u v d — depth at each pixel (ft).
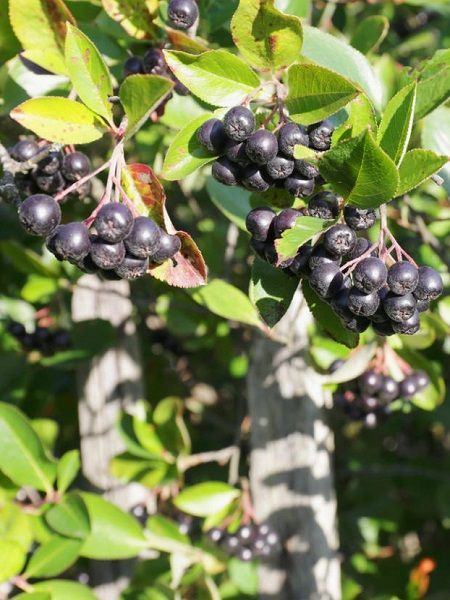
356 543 2.29
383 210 0.83
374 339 1.41
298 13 1.15
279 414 1.57
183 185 1.94
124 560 1.88
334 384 1.41
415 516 2.46
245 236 1.85
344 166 0.79
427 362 1.44
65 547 1.31
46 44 1.06
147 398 2.29
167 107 1.17
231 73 0.90
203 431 2.68
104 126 0.90
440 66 1.00
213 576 1.92
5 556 1.24
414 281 0.79
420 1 1.56
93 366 1.83
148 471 1.65
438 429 2.75
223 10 1.21
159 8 1.11
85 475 1.87
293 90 0.85
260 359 1.57
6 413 1.37
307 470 1.58
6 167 0.94
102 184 1.51
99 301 1.81
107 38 1.26
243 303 1.38
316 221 0.80
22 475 1.36
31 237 2.12
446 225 1.78
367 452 2.46
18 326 1.81
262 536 1.58
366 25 1.35
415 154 0.81
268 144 0.81
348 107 1.00
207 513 1.60
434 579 2.35
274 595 1.63
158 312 1.74
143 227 0.79
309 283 0.87
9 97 1.18
